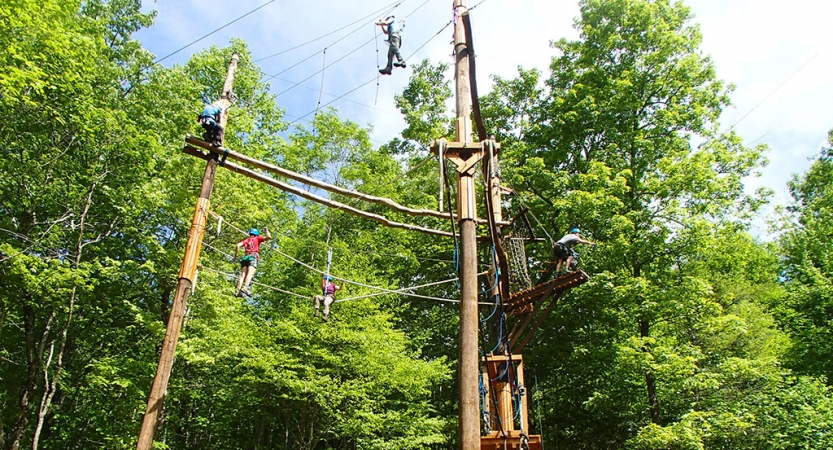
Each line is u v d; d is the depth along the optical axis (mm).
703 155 19094
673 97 22344
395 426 18250
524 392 11719
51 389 16094
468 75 10023
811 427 15891
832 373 22562
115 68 20047
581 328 22375
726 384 17578
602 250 18969
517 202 21734
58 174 17953
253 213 18672
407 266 25500
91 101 17734
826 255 28141
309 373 17062
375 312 19062
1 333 18094
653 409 18344
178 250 17750
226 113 10586
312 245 21344
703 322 17766
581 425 24094
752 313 21062
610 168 20047
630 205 20172
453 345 26203
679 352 17516
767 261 27297
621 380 19922
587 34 24781
